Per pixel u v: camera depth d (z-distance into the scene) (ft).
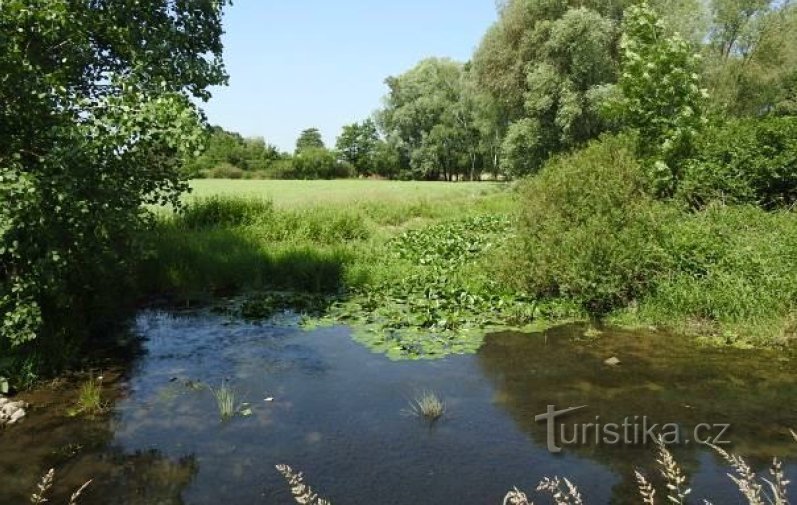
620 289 32.60
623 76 48.85
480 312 33.60
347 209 65.57
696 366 25.32
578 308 32.96
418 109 225.97
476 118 156.15
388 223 70.08
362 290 39.19
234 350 27.99
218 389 23.26
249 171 260.21
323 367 25.70
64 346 26.16
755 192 43.91
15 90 22.66
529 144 103.24
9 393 22.58
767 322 28.91
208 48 37.40
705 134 47.24
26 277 23.02
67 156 22.21
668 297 31.63
